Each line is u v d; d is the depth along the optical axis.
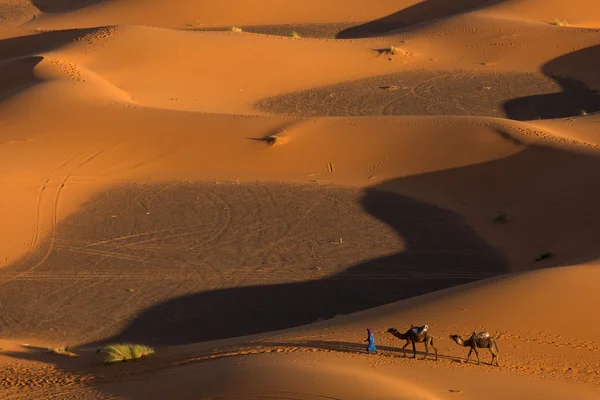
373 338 33.09
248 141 79.00
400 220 64.88
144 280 54.06
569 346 34.06
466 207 67.44
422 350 33.41
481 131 76.81
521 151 73.06
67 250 59.31
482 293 38.84
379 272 55.03
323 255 57.97
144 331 46.28
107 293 52.12
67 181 71.75
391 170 74.62
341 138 78.94
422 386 27.94
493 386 28.73
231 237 61.25
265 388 26.02
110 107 85.19
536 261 56.12
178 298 51.03
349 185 72.50
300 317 48.16
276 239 60.81
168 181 73.06
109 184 72.06
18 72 107.25
